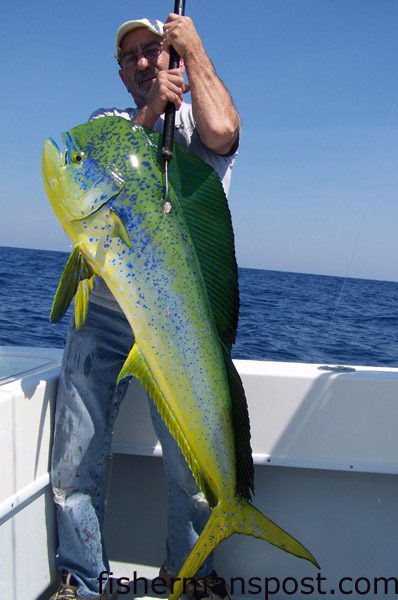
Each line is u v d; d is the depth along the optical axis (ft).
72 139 5.26
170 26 5.67
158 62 6.92
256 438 7.43
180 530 7.19
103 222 5.10
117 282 5.14
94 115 7.48
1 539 6.08
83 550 6.86
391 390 7.25
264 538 5.43
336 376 7.32
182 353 5.24
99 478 7.05
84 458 6.88
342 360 32.24
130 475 8.07
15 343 29.81
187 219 5.34
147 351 5.25
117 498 8.10
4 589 6.13
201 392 5.29
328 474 7.64
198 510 7.15
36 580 6.76
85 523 6.86
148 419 7.70
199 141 6.81
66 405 6.88
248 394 7.45
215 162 6.83
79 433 6.84
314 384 7.35
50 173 5.19
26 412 6.40
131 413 7.73
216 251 5.42
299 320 55.01
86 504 6.90
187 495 7.10
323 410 7.33
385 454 7.27
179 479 7.07
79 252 5.38
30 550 6.63
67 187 5.13
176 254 5.22
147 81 7.11
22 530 6.46
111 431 7.18
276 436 7.40
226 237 5.43
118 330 6.91
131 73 7.19
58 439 6.89
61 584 6.95
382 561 7.57
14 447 6.17
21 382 6.57
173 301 5.22
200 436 5.33
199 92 5.76
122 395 7.24
